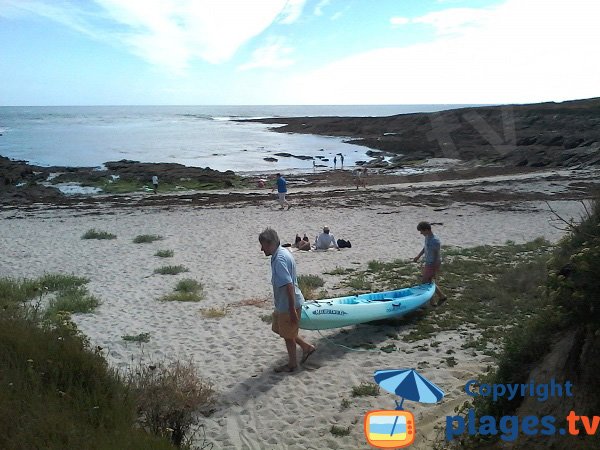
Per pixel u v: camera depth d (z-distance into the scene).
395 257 13.33
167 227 18.27
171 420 4.62
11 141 66.56
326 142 68.44
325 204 22.86
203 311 9.01
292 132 88.25
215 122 127.62
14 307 6.74
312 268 12.24
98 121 129.25
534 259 11.79
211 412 5.50
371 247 14.70
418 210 20.77
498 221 18.03
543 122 40.25
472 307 8.63
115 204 23.91
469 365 6.32
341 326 7.50
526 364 4.33
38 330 5.21
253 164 45.38
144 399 4.99
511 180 28.84
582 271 3.58
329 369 6.49
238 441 4.91
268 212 21.05
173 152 54.91
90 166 41.09
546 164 34.62
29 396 4.02
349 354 6.97
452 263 11.88
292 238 16.19
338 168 41.81
